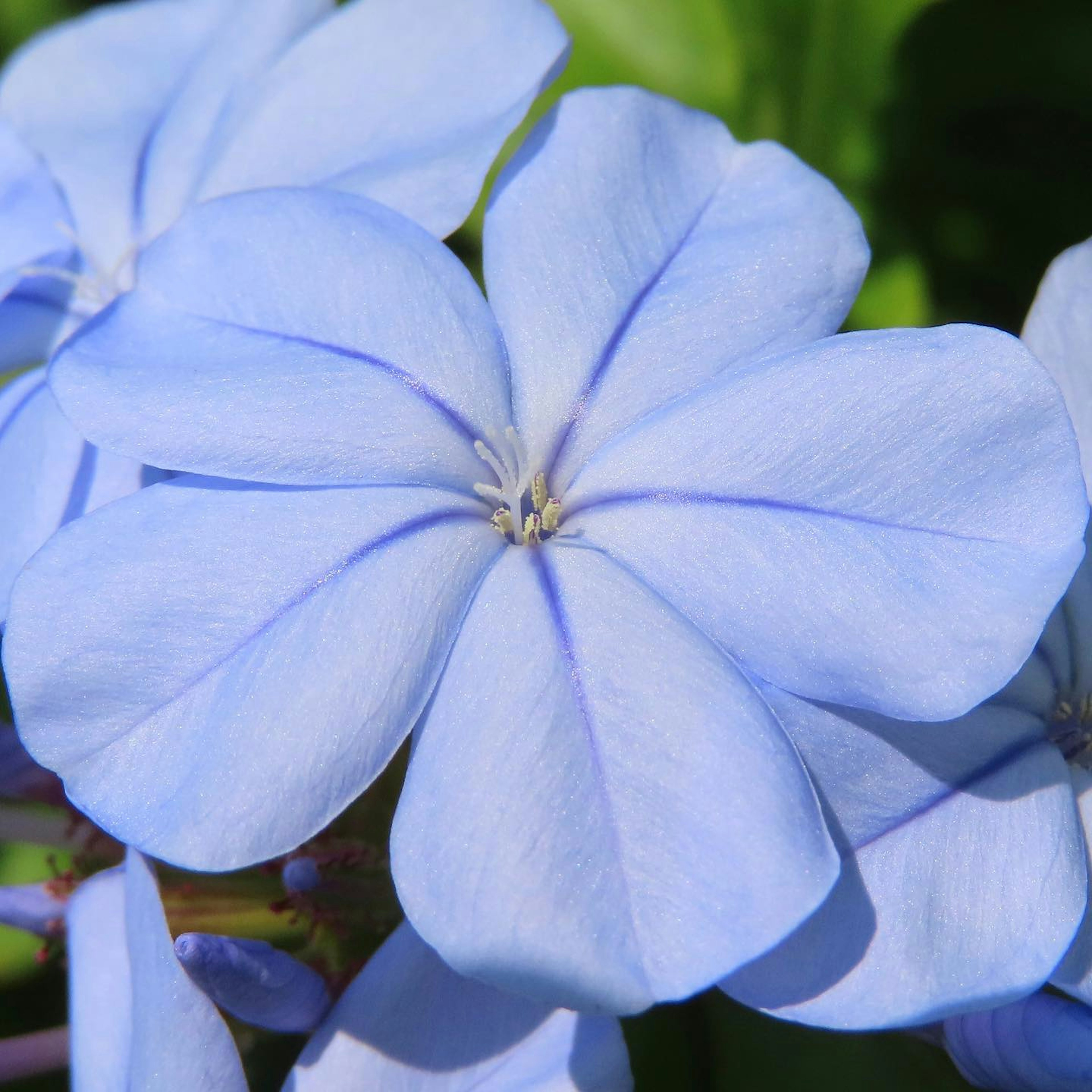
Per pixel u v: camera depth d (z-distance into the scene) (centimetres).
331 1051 14
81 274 15
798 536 14
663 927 13
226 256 14
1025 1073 14
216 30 16
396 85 15
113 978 14
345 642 14
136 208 15
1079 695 14
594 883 13
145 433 14
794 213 14
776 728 13
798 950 14
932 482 14
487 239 14
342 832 15
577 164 14
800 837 13
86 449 15
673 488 14
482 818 13
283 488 14
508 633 14
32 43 16
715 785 13
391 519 14
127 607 14
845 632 14
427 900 13
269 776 13
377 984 14
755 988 13
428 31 15
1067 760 14
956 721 14
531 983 13
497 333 14
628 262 14
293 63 15
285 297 14
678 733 13
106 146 16
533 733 13
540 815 13
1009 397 14
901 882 14
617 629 14
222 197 14
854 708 14
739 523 14
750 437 14
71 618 14
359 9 15
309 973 14
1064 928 14
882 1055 15
